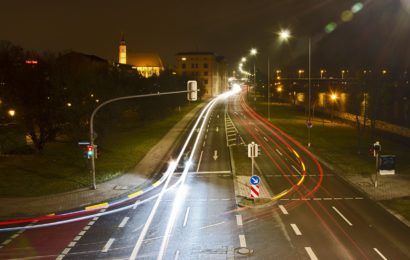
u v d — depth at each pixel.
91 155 36.50
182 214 29.56
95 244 24.05
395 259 21.61
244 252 22.55
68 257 22.27
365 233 25.39
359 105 84.69
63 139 65.69
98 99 55.16
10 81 54.66
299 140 63.03
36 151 55.12
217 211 30.12
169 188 37.19
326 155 51.09
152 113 91.38
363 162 46.81
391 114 98.25
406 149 56.16
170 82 109.56
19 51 65.44
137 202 32.91
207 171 43.94
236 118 95.56
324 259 21.61
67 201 33.06
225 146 58.97
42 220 28.64
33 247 23.73
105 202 32.78
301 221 27.69
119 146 58.59
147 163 48.03
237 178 40.47
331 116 91.38
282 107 125.06
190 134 70.56
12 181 39.31
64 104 52.69
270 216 28.81
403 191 34.84
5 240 24.91
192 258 21.91
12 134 55.03
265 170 43.78
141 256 22.23
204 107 125.75
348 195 34.12
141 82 94.44
